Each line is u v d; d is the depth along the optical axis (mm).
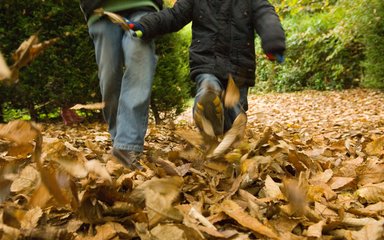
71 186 1207
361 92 12555
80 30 6117
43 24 6031
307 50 14656
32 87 6070
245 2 3068
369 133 4387
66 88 6188
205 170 1949
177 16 2949
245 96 3107
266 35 2916
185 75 7383
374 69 11602
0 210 1246
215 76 2973
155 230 1189
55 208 1436
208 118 2287
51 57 6043
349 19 11875
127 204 1366
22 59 947
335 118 7871
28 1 5977
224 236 1179
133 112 2555
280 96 14188
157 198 1204
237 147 1993
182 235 1156
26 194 1514
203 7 3064
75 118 6203
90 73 6258
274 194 1649
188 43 7496
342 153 2908
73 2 6066
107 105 2854
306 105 11273
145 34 2668
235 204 1416
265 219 1347
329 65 14359
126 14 2809
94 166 1251
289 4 9609
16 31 6016
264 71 17047
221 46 3020
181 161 2170
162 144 3789
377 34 11406
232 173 1907
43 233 1133
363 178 1998
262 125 6902
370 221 1326
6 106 6266
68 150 2475
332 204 1581
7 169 1346
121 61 2820
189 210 1369
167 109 6938
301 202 1367
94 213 1322
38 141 1116
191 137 1909
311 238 1197
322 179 1946
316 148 3045
